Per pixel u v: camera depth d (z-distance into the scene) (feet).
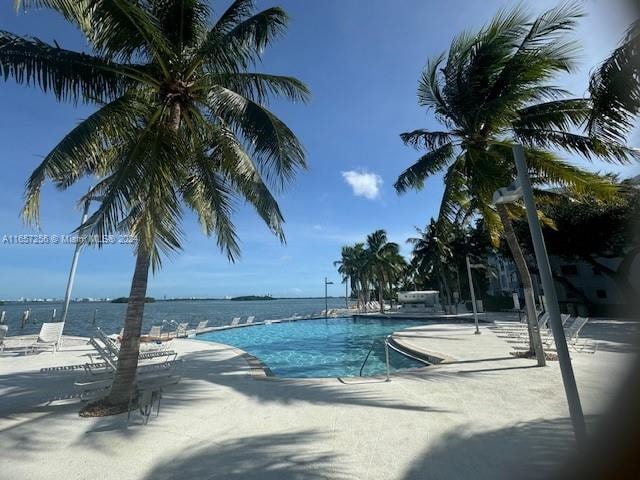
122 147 23.67
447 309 112.78
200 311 250.16
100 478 11.64
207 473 11.85
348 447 13.57
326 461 12.46
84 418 17.62
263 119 23.09
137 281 21.12
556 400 18.29
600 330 48.14
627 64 15.26
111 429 16.07
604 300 97.91
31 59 18.98
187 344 47.78
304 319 116.57
